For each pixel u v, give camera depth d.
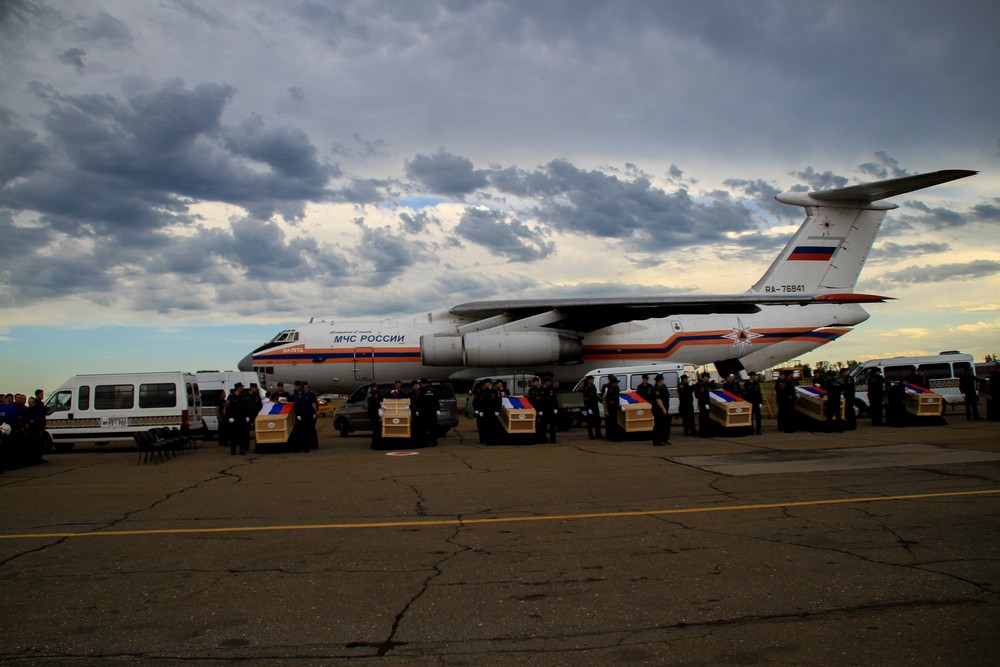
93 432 18.39
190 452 17.42
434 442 17.05
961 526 7.12
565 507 8.56
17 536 7.57
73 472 13.53
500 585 5.59
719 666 4.06
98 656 4.35
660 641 4.43
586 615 4.90
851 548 6.41
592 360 27.23
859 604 4.99
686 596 5.23
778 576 5.65
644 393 16.86
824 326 28.50
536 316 25.66
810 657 4.15
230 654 4.35
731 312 26.03
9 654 4.39
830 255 28.02
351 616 4.97
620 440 16.88
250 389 16.81
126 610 5.16
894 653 4.18
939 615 4.76
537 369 26.81
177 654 4.36
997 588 5.27
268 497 9.80
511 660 4.19
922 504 8.19
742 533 7.04
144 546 7.03
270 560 6.45
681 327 27.77
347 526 7.79
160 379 18.66
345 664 4.18
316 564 6.29
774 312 28.47
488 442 16.86
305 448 16.39
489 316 27.28
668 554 6.35
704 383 17.08
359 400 21.52
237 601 5.32
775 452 13.45
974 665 4.01
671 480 10.38
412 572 5.99
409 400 16.89
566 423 20.89
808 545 6.54
